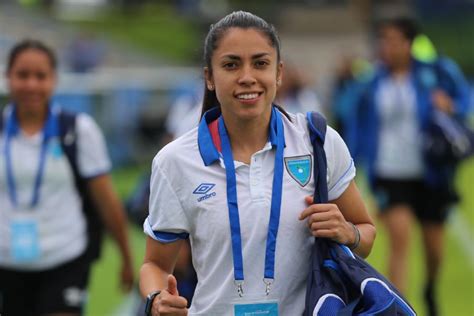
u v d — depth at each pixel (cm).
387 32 1173
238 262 530
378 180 1180
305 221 539
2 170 835
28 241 832
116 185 2397
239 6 7094
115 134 2692
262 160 542
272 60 534
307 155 546
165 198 545
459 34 4988
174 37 6425
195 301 550
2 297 851
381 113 1177
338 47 6306
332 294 523
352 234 543
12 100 845
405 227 1156
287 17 6931
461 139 1149
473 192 2403
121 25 6556
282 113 562
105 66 5416
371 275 523
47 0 6569
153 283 552
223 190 535
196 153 542
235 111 531
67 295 834
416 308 1266
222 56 531
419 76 1176
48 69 841
